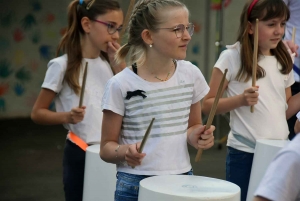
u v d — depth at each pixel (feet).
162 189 8.25
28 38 36.04
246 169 12.19
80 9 12.85
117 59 9.87
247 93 11.53
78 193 12.77
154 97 9.20
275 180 5.74
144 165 9.14
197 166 23.88
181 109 9.36
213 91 12.35
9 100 36.22
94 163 11.73
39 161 24.95
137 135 9.23
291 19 14.55
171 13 9.07
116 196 9.39
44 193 19.57
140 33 9.41
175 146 9.21
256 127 12.06
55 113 12.47
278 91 12.27
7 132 32.07
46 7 36.09
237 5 36.40
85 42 12.94
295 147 5.78
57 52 13.14
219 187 8.58
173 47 9.09
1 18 35.47
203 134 9.17
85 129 12.63
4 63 35.83
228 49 12.54
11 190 19.95
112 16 12.73
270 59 12.37
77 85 12.55
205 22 37.22
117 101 9.27
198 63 37.52
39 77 36.55
